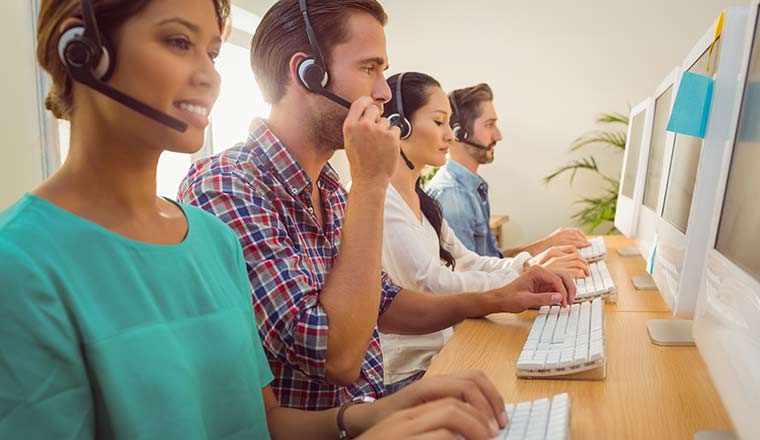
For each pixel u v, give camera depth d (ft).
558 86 12.15
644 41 11.69
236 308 2.32
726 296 2.56
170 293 2.03
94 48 1.75
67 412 1.69
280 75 3.43
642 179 5.94
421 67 12.69
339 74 3.38
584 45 11.94
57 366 1.66
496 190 12.67
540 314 4.01
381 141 3.16
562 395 2.50
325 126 3.41
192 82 1.93
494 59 12.37
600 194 12.22
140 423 1.81
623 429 2.46
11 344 1.57
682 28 11.50
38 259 1.68
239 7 9.71
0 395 1.55
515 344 3.65
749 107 2.70
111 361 1.77
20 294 1.60
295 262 3.10
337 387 3.37
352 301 2.99
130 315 1.86
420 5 12.53
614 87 11.93
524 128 12.40
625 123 11.89
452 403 2.08
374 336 3.87
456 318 4.20
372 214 3.14
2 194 5.30
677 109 3.33
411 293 4.29
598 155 12.14
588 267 5.11
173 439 1.87
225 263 2.44
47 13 1.78
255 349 2.54
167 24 1.84
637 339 3.67
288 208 3.38
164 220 2.18
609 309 4.42
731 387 2.34
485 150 8.04
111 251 1.88
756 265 2.26
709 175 3.27
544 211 12.50
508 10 12.19
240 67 10.99
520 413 2.37
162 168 8.80
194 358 2.05
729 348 2.43
